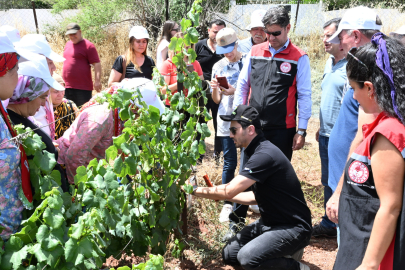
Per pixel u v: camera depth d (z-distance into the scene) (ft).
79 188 6.50
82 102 19.74
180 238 10.23
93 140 8.57
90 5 34.55
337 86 11.45
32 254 5.57
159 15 32.09
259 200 9.83
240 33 36.78
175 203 9.33
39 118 8.91
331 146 9.59
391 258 5.35
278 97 11.72
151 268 5.76
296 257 10.08
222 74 14.48
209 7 31.89
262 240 9.36
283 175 9.34
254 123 9.51
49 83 6.55
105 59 31.12
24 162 5.74
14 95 6.27
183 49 8.97
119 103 6.82
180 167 8.86
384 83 5.29
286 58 11.69
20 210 5.78
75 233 5.58
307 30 35.58
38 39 8.40
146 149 7.58
